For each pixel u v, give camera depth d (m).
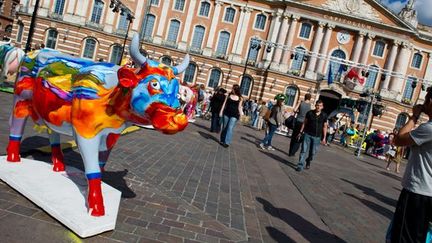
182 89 15.63
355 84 38.81
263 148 13.52
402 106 40.84
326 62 40.03
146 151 8.16
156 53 41.56
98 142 3.96
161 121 3.63
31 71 4.47
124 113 3.91
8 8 50.91
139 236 3.86
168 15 41.59
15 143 4.84
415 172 3.34
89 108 3.82
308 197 7.20
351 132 27.03
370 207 7.57
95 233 3.68
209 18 41.41
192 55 41.31
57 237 3.52
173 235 4.05
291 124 14.02
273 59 40.00
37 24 40.66
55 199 4.07
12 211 3.81
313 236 5.04
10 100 11.18
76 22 40.53
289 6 39.81
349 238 5.28
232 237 4.38
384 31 39.66
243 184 7.11
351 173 12.47
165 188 5.67
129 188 5.25
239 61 40.97
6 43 4.86
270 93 39.69
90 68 3.95
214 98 14.89
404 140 3.41
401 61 39.97
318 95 39.22
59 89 4.09
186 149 9.70
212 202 5.52
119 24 41.31
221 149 11.12
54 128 4.36
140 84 3.72
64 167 4.96
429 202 3.27
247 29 41.09
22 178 4.42
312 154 10.60
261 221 5.18
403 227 3.35
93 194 3.90
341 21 39.78
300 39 40.25
